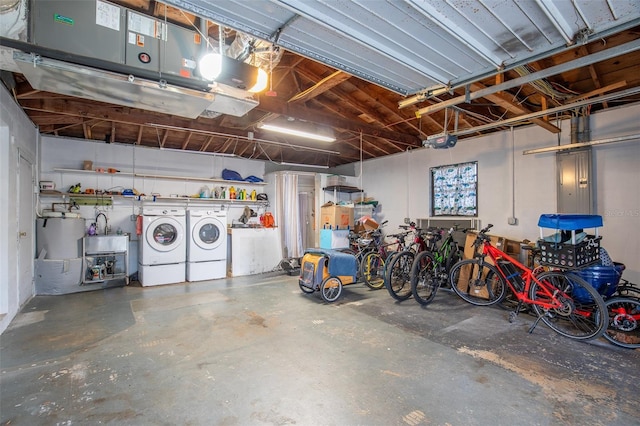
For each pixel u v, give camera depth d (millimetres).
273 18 1701
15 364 2482
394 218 7004
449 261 4609
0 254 3271
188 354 2668
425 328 3279
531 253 4246
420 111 3432
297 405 1971
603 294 3219
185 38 2623
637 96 3832
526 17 1594
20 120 3846
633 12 1532
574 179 4266
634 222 3842
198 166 6508
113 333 3115
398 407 1951
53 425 1777
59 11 2150
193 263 5477
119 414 1875
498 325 3375
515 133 5020
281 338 3002
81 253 4891
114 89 2561
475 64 2104
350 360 2564
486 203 5379
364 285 5219
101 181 5555
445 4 1498
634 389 2154
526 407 1953
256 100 3105
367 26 1703
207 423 1803
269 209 7074
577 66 2141
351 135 6434
